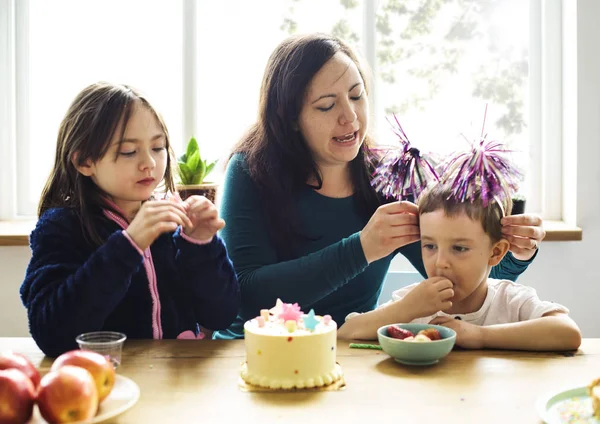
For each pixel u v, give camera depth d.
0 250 2.26
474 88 2.42
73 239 1.33
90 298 1.17
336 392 0.99
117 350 1.07
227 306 1.38
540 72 2.40
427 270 1.36
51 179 1.43
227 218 1.56
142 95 1.36
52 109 2.48
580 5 2.21
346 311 1.61
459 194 1.25
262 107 1.58
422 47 2.41
